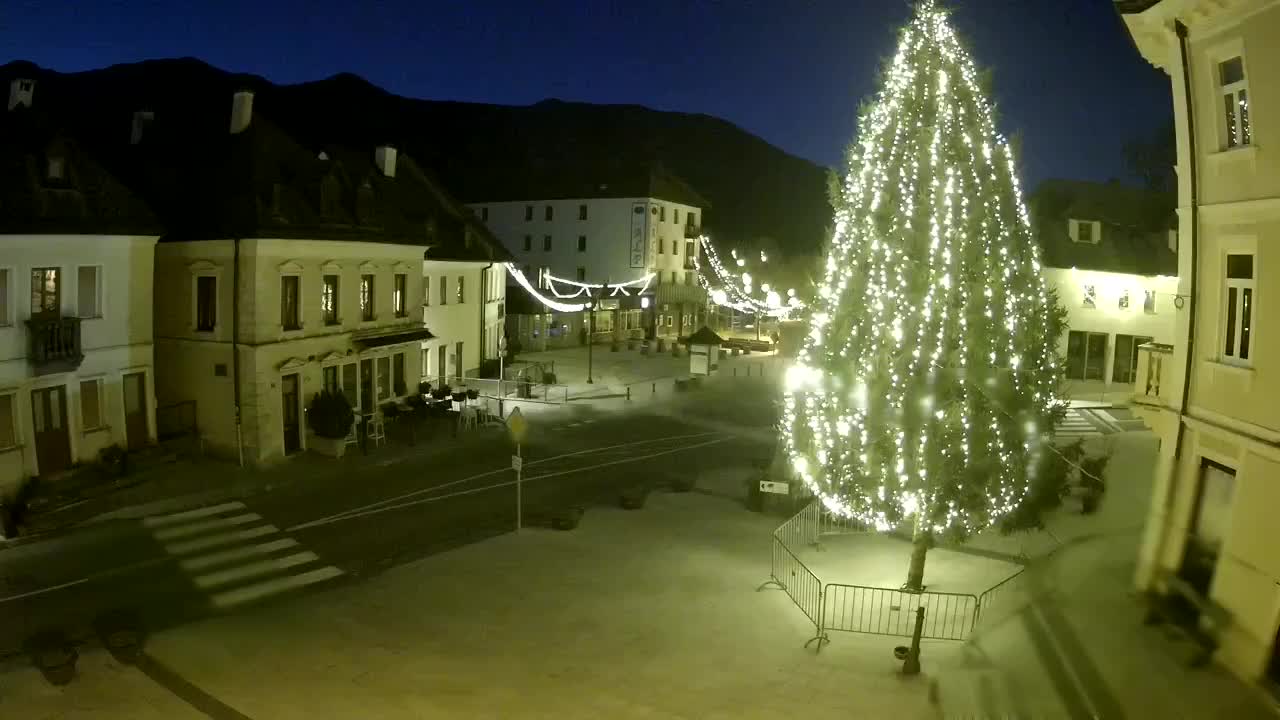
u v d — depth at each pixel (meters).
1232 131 12.00
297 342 26.08
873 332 13.32
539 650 12.52
